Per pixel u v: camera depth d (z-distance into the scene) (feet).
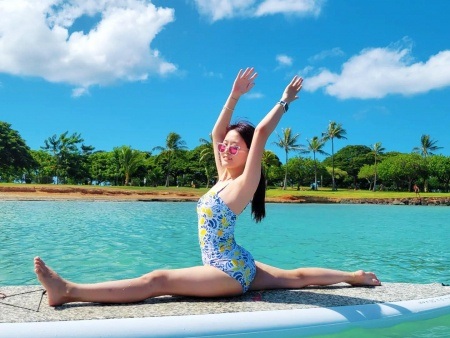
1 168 219.41
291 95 11.04
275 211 86.48
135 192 132.26
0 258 22.98
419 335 9.72
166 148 255.29
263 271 12.03
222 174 12.11
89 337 8.52
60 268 20.77
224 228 10.80
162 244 29.81
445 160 263.49
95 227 41.45
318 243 32.71
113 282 10.42
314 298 11.43
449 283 19.30
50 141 247.29
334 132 252.42
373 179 317.22
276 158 261.24
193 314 9.70
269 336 9.42
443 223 58.13
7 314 9.43
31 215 55.26
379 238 37.63
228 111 12.47
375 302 11.37
